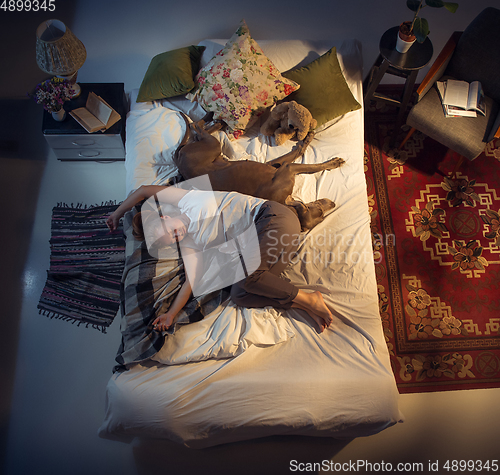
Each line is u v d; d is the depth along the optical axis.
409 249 2.41
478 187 2.56
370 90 2.41
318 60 2.31
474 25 2.23
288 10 2.98
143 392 1.63
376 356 1.72
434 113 2.29
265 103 2.24
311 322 1.82
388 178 2.58
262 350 1.74
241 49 2.22
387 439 1.99
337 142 2.27
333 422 1.63
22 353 2.12
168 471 1.89
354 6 2.99
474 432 2.02
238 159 2.20
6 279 2.27
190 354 1.70
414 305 2.29
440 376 2.13
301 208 1.96
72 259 2.32
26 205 2.46
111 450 1.93
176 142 2.22
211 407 1.61
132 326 1.79
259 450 1.93
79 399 2.04
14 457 1.90
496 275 2.36
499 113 2.23
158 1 3.03
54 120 2.31
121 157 2.57
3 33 2.92
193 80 2.33
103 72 2.83
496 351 2.20
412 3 2.03
